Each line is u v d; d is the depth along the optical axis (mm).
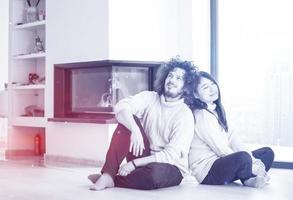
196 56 4605
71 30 4637
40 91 5578
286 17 4461
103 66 4379
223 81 4746
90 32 4434
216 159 3041
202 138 3070
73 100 4695
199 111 3084
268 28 4562
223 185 3049
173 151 2875
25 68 5551
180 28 4668
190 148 3109
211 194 2719
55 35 4824
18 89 5445
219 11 4742
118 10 4305
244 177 2994
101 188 2844
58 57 4789
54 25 4840
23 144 5527
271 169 4074
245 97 4664
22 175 3623
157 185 2820
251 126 4637
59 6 4777
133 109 2959
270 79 4531
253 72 4629
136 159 2869
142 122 3049
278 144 4484
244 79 4672
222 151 3037
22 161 4711
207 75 3148
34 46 5590
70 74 4719
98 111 4465
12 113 5434
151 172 2785
